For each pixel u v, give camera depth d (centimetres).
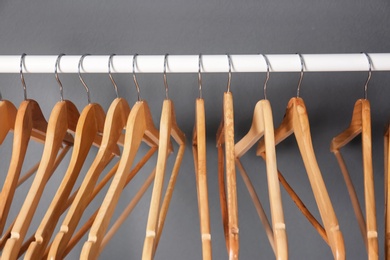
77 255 147
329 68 90
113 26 147
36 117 94
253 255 147
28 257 71
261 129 85
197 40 146
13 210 148
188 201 148
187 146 146
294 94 146
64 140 114
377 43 145
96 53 147
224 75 145
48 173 85
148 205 148
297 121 85
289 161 147
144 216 148
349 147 147
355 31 146
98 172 83
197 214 148
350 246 146
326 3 146
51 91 148
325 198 77
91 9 147
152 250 72
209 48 146
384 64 89
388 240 85
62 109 90
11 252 73
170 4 147
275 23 146
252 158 147
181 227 148
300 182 147
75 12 147
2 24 148
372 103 146
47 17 148
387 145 100
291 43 146
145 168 147
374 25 146
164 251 148
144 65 90
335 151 114
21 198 148
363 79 146
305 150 82
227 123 82
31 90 148
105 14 147
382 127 146
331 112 146
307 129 83
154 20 147
